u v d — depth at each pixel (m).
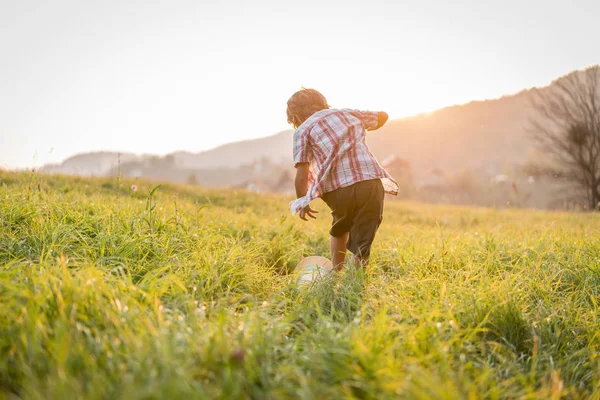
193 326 2.12
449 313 2.50
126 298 2.31
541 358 2.43
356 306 2.92
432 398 1.63
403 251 4.55
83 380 1.69
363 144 3.82
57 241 3.45
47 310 2.11
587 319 2.97
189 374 1.68
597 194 22.47
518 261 4.24
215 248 3.88
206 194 11.91
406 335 2.26
